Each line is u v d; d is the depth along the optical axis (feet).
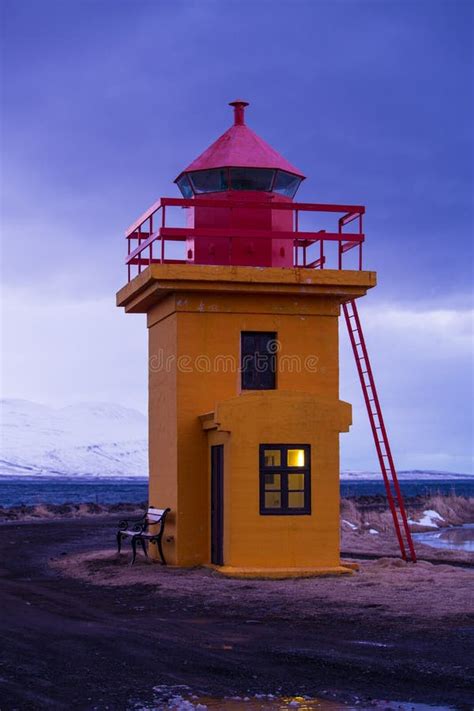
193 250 71.61
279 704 31.48
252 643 40.78
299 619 46.70
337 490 63.87
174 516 68.44
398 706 31.17
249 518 62.69
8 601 54.39
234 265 70.33
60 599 55.11
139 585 59.57
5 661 37.63
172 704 31.40
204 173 72.23
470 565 75.00
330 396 70.13
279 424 63.31
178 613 49.24
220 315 68.69
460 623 44.73
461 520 158.92
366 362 73.51
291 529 63.05
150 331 75.97
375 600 51.52
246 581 59.67
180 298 67.97
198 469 68.18
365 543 94.58
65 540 95.20
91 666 36.65
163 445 71.77
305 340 69.82
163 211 67.10
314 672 35.60
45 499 354.74
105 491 481.87
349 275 68.54
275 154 73.36
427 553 84.84
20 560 77.30
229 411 62.80
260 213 71.56
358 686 33.60
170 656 38.32
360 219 69.72
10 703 31.53
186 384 68.08
